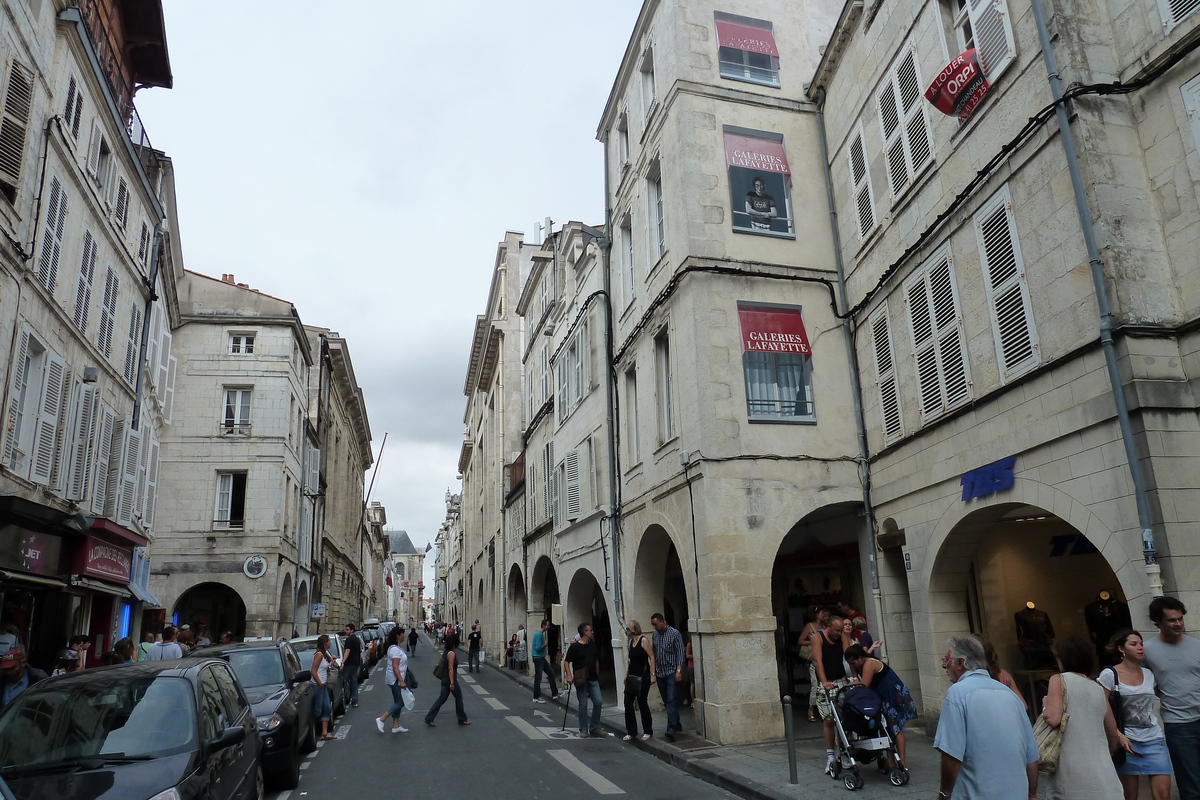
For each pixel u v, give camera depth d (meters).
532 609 26.91
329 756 11.52
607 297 18.70
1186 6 7.44
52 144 11.93
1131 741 5.34
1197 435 7.17
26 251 11.12
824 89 14.70
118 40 16.70
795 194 14.38
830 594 15.02
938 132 10.74
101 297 14.55
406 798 8.70
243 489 28.08
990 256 9.52
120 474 15.83
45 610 13.26
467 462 54.44
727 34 14.90
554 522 23.36
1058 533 11.46
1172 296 7.55
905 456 11.67
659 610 15.96
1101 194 7.70
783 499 12.60
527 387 30.53
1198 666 5.48
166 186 19.58
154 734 5.80
